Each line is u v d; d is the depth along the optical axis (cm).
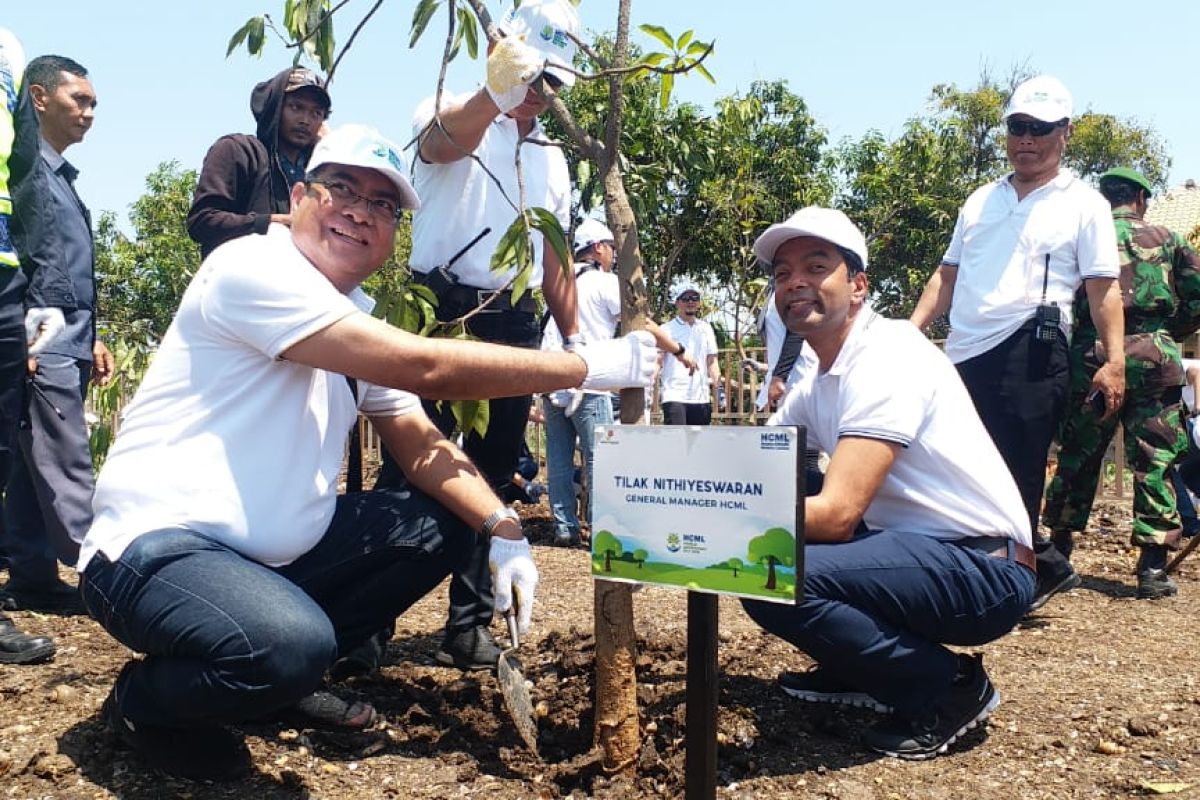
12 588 384
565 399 576
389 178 240
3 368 312
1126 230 476
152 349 485
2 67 306
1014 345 400
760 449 195
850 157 1820
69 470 372
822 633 260
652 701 288
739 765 264
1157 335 460
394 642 360
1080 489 480
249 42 287
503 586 251
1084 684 332
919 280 1762
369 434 1052
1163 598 459
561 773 248
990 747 282
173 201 2042
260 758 254
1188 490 612
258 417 230
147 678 224
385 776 252
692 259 1441
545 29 266
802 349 443
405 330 255
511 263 250
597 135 346
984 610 269
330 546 263
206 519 227
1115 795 252
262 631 211
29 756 247
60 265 367
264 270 222
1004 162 2238
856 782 257
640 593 437
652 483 209
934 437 273
